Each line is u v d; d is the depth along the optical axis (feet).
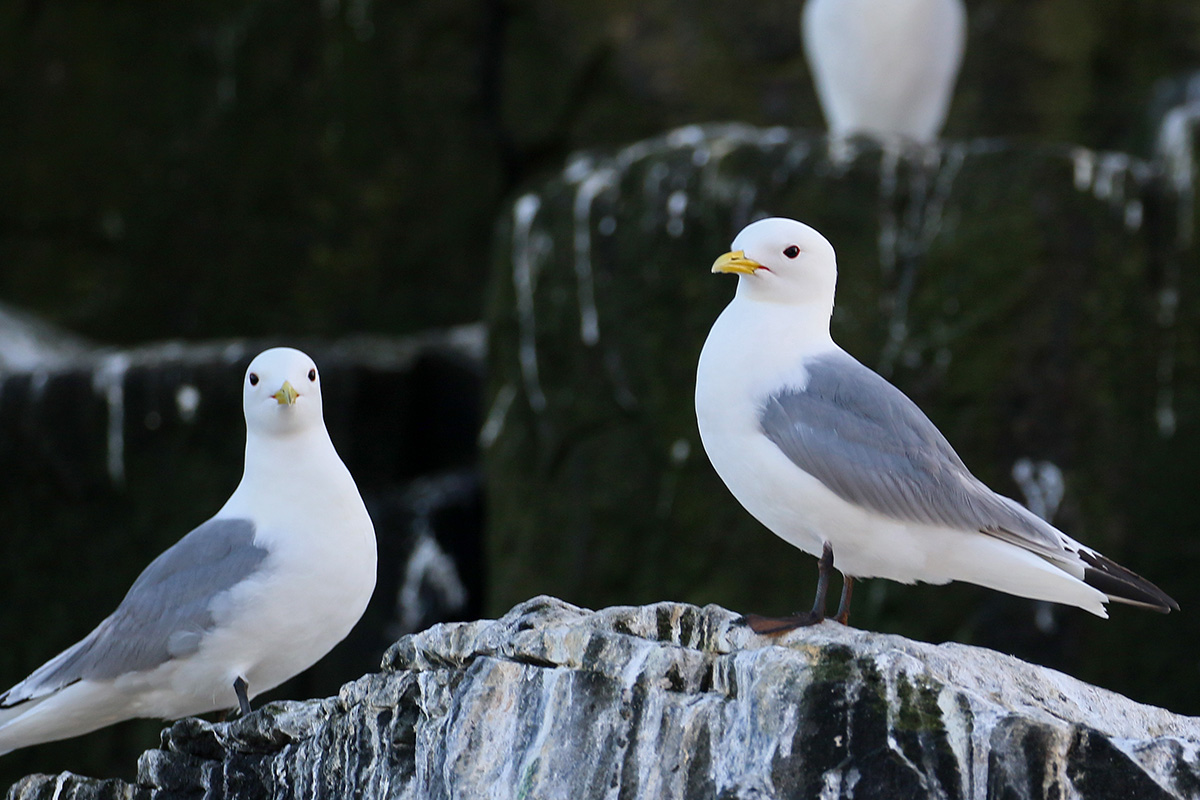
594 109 67.51
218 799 25.25
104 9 66.80
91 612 50.85
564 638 21.97
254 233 67.36
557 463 47.91
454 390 56.49
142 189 66.90
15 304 65.98
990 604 43.68
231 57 67.00
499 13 68.49
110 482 50.93
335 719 24.26
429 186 68.33
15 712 28.58
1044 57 64.54
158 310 66.90
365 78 67.72
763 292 24.25
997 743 19.79
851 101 49.90
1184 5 63.93
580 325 47.65
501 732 21.94
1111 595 23.36
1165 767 19.90
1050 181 44.19
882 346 44.32
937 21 48.32
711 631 22.41
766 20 66.18
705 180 46.26
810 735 19.85
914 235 44.78
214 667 27.55
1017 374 43.93
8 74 66.28
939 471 23.26
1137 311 44.39
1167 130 45.39
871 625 44.04
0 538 51.29
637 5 66.90
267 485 27.55
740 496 24.30
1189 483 44.11
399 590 51.67
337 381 53.83
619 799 20.81
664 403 46.47
